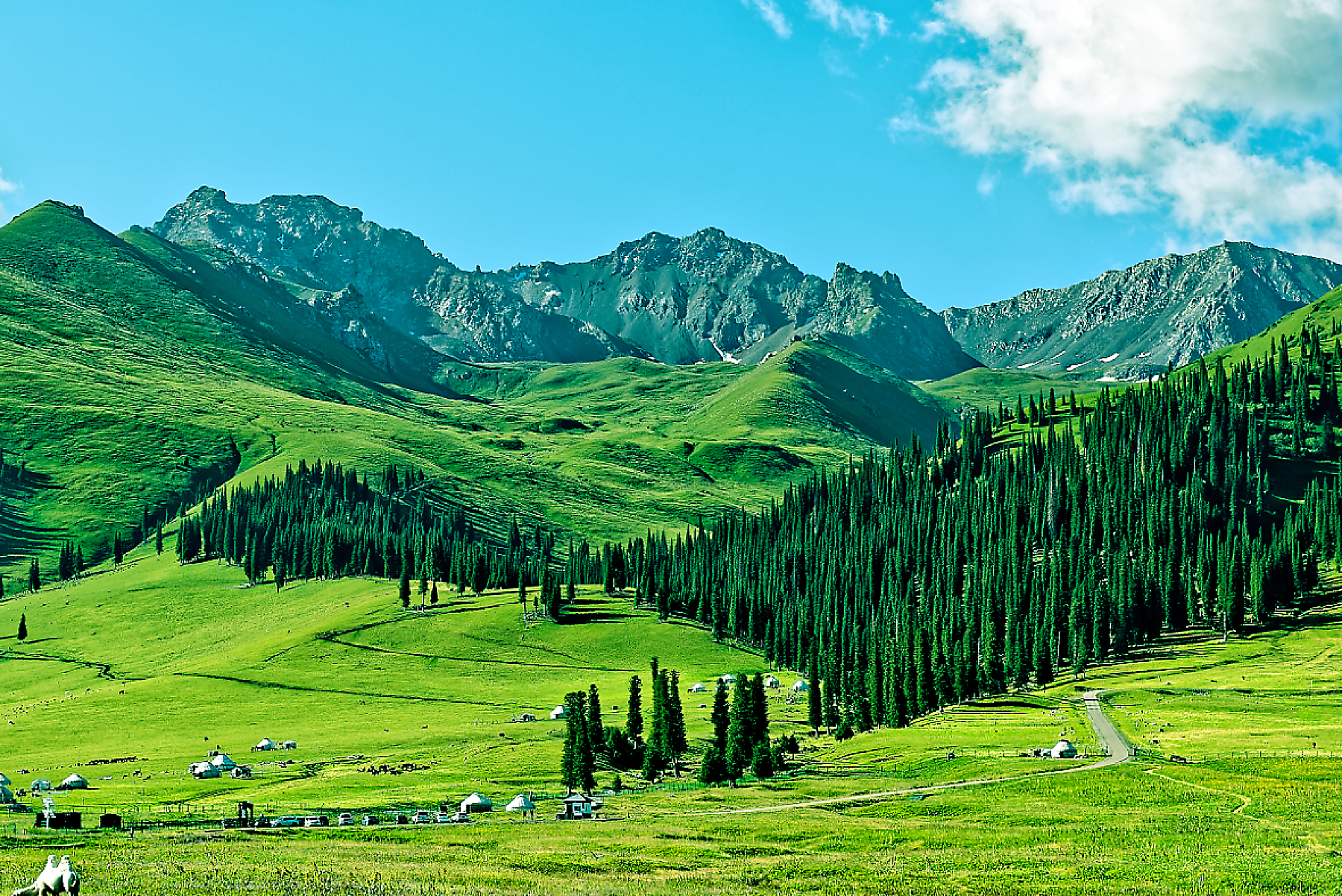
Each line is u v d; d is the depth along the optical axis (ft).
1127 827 280.51
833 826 301.22
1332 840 258.16
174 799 402.11
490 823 316.19
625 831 295.28
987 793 343.26
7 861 219.20
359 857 240.53
